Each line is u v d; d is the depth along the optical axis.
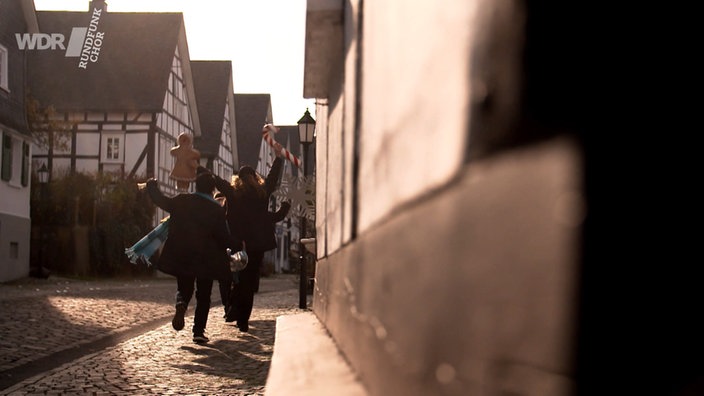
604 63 0.52
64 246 32.97
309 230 18.02
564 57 0.54
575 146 0.52
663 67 0.51
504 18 0.62
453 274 0.78
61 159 40.16
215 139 50.34
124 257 33.88
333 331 2.94
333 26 3.09
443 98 0.86
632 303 0.50
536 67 0.57
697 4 0.51
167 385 5.67
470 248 0.72
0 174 25.81
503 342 0.62
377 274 1.43
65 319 11.31
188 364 6.76
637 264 0.50
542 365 0.54
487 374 0.65
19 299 14.98
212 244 8.17
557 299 0.52
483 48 0.67
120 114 40.22
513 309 0.60
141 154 40.09
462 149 0.75
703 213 0.49
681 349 0.48
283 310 13.86
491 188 0.66
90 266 33.12
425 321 0.92
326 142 4.01
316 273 5.12
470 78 0.72
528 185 0.58
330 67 3.62
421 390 0.93
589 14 0.53
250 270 9.38
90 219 33.47
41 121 33.81
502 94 0.63
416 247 1.00
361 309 1.75
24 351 7.89
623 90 0.52
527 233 0.58
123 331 10.16
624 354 0.49
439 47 0.89
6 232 26.14
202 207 8.16
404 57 1.17
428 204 0.93
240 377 6.04
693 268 0.49
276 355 2.74
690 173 0.50
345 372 2.02
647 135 0.51
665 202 0.50
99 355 7.32
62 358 7.58
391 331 1.21
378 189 1.47
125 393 5.33
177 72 44.22
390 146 1.31
